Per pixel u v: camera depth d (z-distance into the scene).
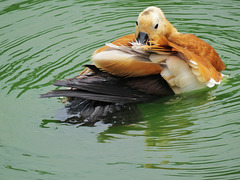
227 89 11.84
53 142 9.96
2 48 14.61
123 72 10.66
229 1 17.30
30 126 10.61
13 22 16.25
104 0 18.09
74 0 18.09
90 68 10.84
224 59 13.77
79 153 9.55
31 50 14.52
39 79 12.84
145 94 11.02
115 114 10.61
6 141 10.08
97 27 15.98
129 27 15.91
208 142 9.70
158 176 8.74
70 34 15.50
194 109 11.09
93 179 8.73
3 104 11.60
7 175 8.95
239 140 9.66
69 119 10.58
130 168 9.01
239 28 15.48
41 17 16.64
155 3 17.73
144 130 10.30
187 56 10.75
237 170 8.77
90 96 10.34
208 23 15.98
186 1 17.67
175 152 9.45
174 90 11.30
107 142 9.88
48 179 8.79
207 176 8.66
